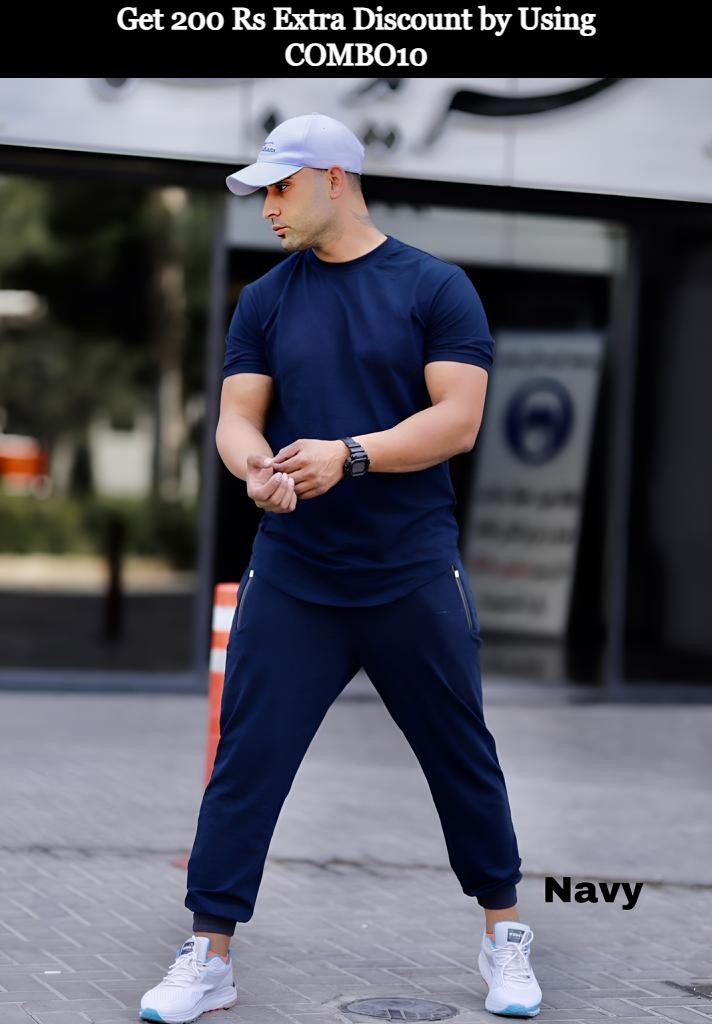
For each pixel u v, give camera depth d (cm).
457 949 838
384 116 1706
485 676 1952
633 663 1938
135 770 1359
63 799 1222
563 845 1118
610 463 1930
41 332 2341
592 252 1898
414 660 700
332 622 702
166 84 1647
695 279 1916
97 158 1683
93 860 1020
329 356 695
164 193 2092
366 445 668
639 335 1908
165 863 1018
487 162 1741
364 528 694
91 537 2491
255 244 1783
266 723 700
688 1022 720
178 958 705
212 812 705
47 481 2492
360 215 705
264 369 724
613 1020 720
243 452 698
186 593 2469
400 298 695
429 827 1161
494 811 715
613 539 1931
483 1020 709
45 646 2117
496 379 1945
